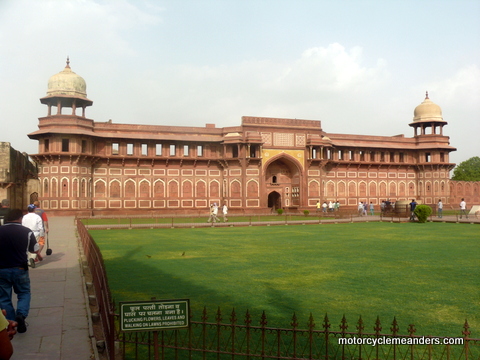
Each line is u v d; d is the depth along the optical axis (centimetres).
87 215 1880
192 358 303
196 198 2144
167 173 2109
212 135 2162
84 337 320
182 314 251
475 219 1678
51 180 1848
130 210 2025
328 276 555
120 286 496
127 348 324
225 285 503
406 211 1823
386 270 595
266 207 2148
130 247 840
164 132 2084
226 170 2142
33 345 304
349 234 1112
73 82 1914
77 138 1884
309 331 265
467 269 602
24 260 341
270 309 406
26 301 337
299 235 1088
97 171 1995
